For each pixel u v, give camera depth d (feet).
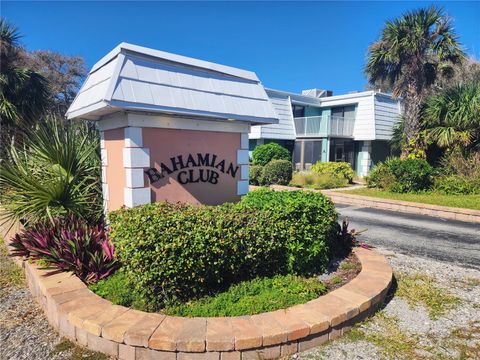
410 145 42.11
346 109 65.21
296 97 63.52
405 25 41.37
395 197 33.68
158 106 12.83
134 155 13.35
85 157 17.24
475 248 17.87
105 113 14.34
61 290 10.11
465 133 36.06
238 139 16.67
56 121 18.92
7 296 11.90
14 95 39.11
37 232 13.44
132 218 10.05
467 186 34.58
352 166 64.59
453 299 11.39
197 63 14.97
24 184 14.87
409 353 8.40
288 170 45.88
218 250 9.58
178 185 14.71
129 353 7.99
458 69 62.80
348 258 14.11
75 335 8.73
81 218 15.52
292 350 8.31
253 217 10.98
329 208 12.75
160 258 9.07
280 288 10.61
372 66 45.65
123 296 9.96
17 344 8.85
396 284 12.59
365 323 9.70
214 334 7.95
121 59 12.68
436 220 25.50
